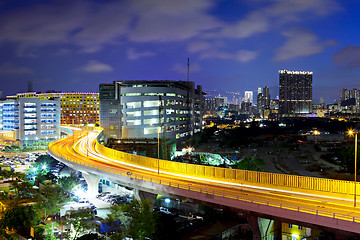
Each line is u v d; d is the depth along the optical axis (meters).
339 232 40.28
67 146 133.75
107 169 73.31
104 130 183.25
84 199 87.25
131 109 176.25
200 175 64.94
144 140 163.88
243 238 63.41
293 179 53.50
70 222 59.78
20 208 71.00
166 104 180.38
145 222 52.50
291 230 61.53
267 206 44.72
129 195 87.44
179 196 57.72
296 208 42.44
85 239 55.38
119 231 54.88
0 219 73.06
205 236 60.69
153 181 60.66
